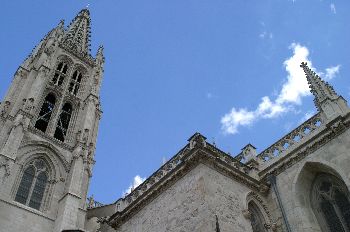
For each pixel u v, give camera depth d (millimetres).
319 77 42375
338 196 34875
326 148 36406
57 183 61844
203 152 35062
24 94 69438
